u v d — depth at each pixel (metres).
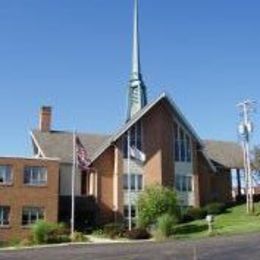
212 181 75.94
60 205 63.81
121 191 66.69
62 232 53.81
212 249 36.97
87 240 53.78
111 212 66.75
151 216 60.03
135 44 106.31
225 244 39.56
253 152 79.06
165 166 69.31
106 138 74.88
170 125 70.75
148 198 60.91
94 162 67.31
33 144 72.81
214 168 73.50
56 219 59.97
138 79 104.50
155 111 70.19
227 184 76.81
